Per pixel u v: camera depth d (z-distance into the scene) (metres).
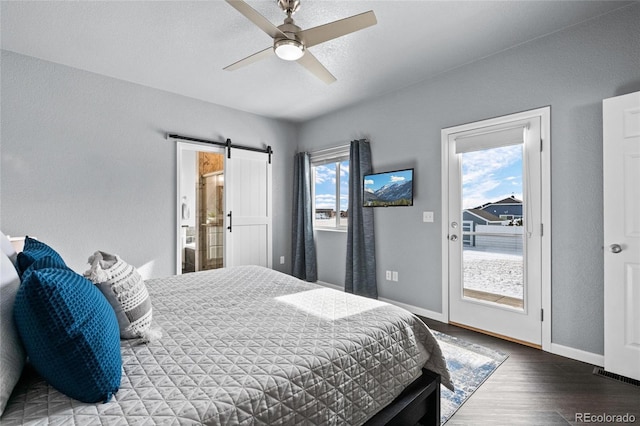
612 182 2.08
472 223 2.96
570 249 2.36
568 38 2.35
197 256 5.47
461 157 3.03
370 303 1.76
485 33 2.43
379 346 1.35
